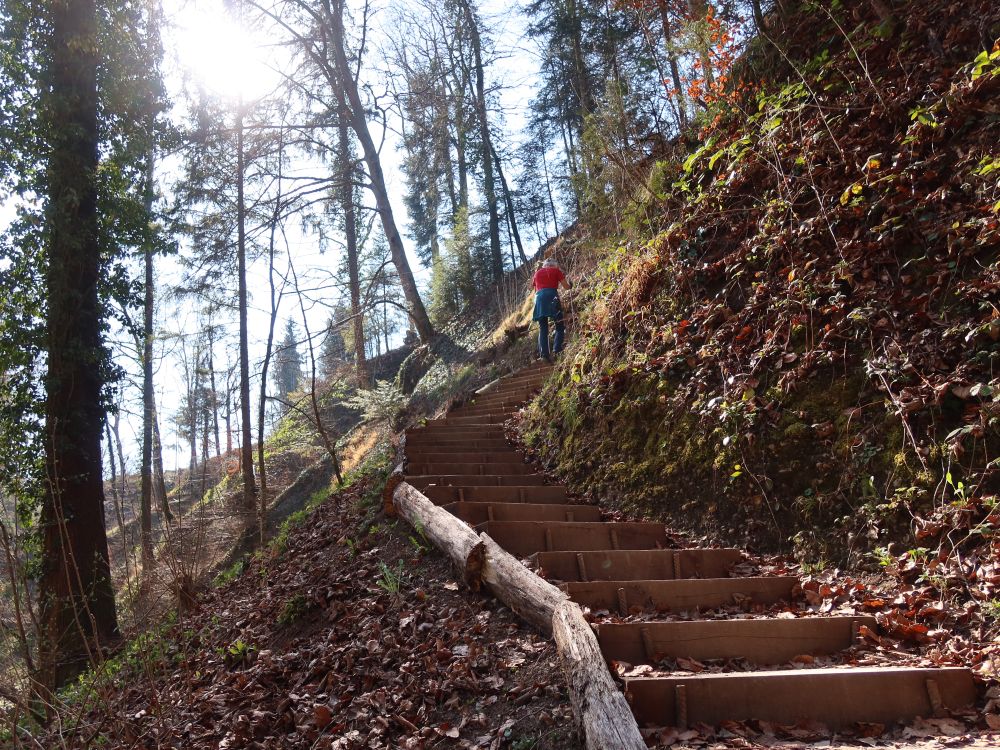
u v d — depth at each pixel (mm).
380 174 19594
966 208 4340
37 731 4082
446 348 19312
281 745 3443
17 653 4371
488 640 3719
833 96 5930
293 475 20359
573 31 17469
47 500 9094
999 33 4809
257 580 6793
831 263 5039
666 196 7160
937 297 4293
